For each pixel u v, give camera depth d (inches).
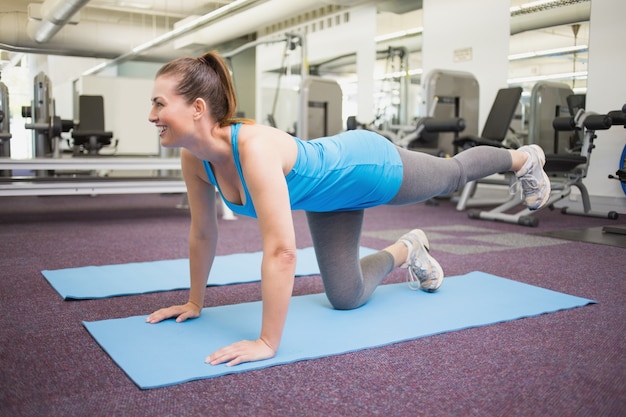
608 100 195.0
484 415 42.6
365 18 326.6
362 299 69.3
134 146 317.1
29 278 88.9
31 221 161.8
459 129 185.2
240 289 82.8
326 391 46.6
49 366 51.5
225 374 49.3
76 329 62.7
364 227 152.5
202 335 59.1
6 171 219.8
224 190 56.9
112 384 47.4
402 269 96.3
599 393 46.9
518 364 53.1
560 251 116.2
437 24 268.1
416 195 64.5
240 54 449.7
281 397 45.3
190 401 44.3
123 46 287.3
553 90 212.4
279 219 49.3
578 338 60.7
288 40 243.6
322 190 56.5
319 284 85.7
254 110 456.1
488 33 246.7
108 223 158.6
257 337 58.3
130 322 63.6
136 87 315.3
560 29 221.5
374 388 47.3
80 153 245.8
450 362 53.4
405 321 65.0
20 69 233.9
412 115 307.4
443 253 113.6
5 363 52.3
